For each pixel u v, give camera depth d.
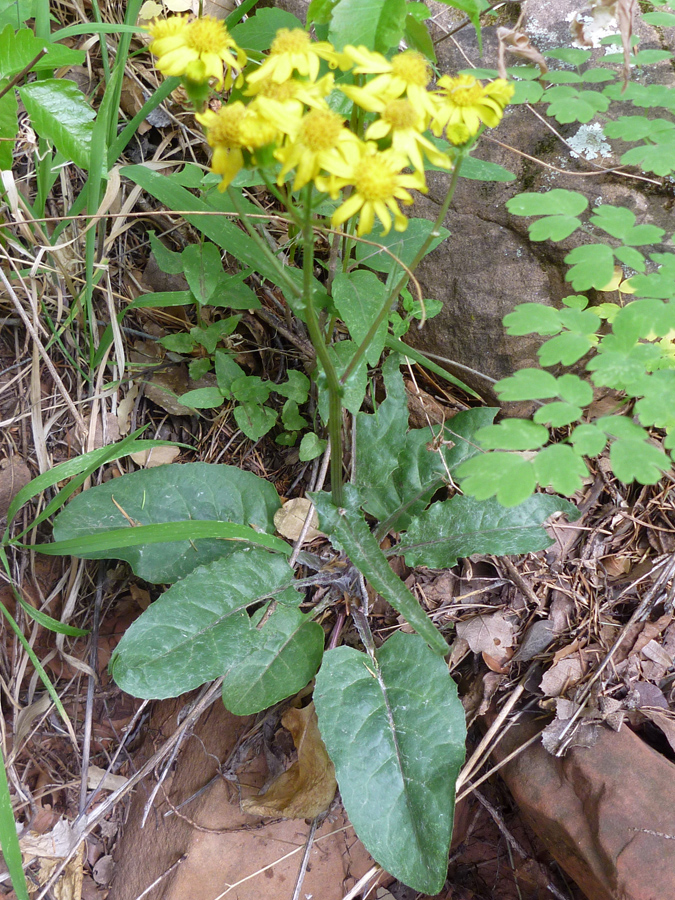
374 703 0.31
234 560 0.32
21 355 0.37
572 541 0.35
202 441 0.38
